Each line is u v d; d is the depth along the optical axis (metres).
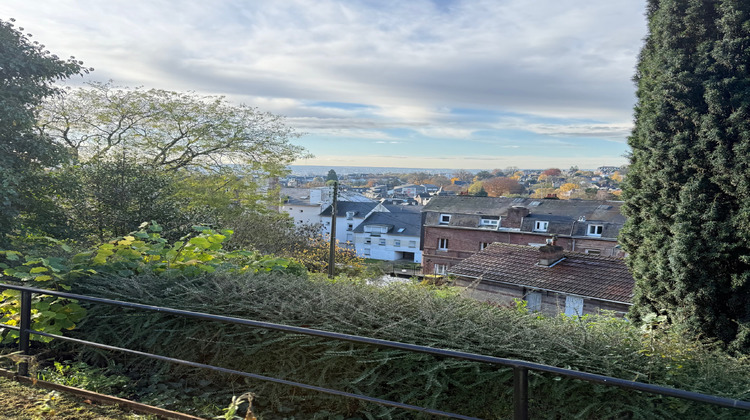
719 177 6.05
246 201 24.75
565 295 16.77
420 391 3.52
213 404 3.73
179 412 3.52
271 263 6.02
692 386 3.36
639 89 7.41
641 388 1.77
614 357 3.44
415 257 70.88
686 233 6.17
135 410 3.34
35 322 4.44
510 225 44.78
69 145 21.28
